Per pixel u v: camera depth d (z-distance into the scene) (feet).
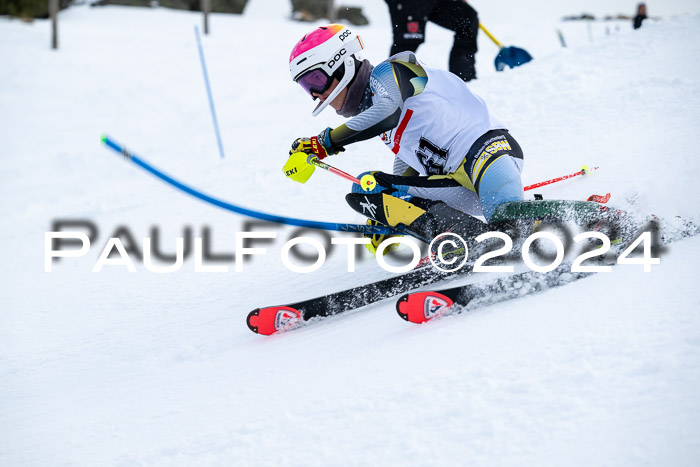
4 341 29.40
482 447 14.05
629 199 24.89
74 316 31.32
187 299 30.71
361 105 24.34
